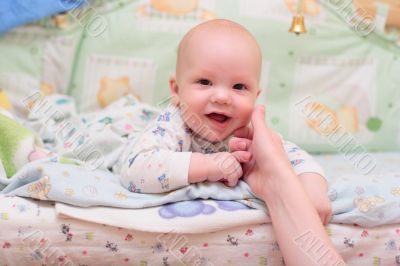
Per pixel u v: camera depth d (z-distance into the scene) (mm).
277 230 937
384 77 1644
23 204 957
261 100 1609
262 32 1596
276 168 949
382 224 989
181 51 1119
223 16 1596
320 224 909
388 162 1468
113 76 1573
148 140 1055
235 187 1023
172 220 931
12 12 1506
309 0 1635
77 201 941
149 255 948
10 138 1140
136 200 973
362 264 989
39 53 1545
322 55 1630
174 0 1597
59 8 1518
